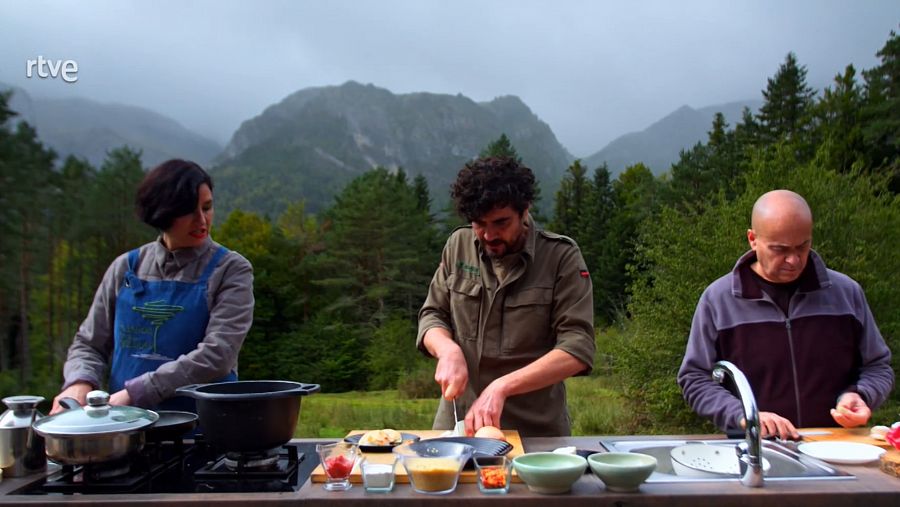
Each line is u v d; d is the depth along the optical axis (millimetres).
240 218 50625
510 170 2234
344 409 15047
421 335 2514
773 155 11023
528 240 2408
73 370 2352
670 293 9875
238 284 2398
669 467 1951
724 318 2494
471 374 2479
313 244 49469
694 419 9672
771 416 2117
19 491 1679
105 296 2484
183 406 2344
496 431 1943
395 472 1666
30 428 1808
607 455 1635
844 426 2168
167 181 2289
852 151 28016
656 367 10000
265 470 1803
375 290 40250
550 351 2400
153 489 1692
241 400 1671
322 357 36875
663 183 42156
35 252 32000
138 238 35781
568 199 47781
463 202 2223
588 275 2443
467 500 1514
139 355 2354
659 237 10406
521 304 2414
